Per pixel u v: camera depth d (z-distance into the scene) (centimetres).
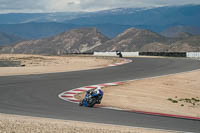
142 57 18012
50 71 8788
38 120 2983
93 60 15362
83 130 2438
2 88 5522
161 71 9075
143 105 4575
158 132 2692
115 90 5722
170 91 6238
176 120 3412
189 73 8638
